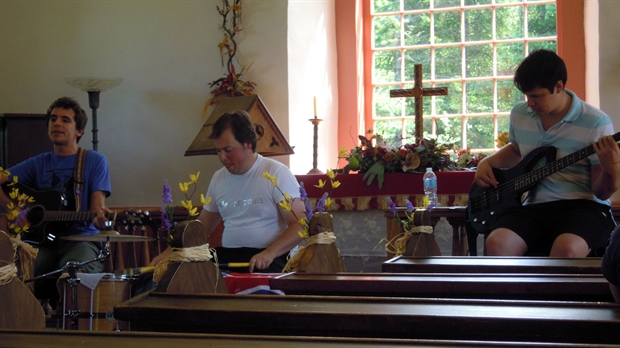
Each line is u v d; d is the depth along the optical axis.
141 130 6.32
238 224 3.80
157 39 6.30
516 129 3.95
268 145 5.48
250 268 3.42
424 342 1.47
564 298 2.21
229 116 3.78
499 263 2.72
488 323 1.67
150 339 1.63
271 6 6.05
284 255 3.73
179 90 6.25
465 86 6.85
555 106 3.72
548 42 6.64
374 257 5.43
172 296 2.13
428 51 6.94
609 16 5.82
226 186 3.87
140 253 5.25
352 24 6.97
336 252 2.77
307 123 6.30
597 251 3.54
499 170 3.90
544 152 3.77
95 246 4.34
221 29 6.18
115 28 6.38
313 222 2.72
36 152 5.48
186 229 2.29
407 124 6.96
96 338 1.67
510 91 6.74
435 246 3.29
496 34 6.79
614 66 5.80
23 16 6.54
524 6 6.71
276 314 1.84
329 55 6.80
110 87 5.84
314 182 5.49
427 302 1.92
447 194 5.16
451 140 6.83
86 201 4.44
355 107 6.95
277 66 6.02
